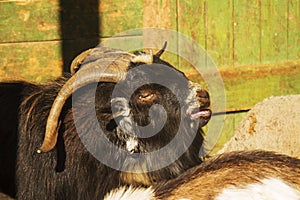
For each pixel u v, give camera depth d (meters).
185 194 7.36
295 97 12.08
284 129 11.61
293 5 13.55
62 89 8.49
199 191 7.36
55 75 11.92
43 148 8.45
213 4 12.88
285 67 13.47
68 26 11.88
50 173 8.93
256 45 13.34
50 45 11.84
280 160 7.68
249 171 7.48
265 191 7.25
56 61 11.91
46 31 11.80
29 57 11.78
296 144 11.55
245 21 13.20
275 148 11.54
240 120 13.19
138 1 12.19
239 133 11.87
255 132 11.71
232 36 13.12
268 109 11.88
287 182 7.36
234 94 13.05
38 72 11.84
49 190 8.95
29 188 9.04
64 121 8.88
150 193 7.44
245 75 13.12
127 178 8.84
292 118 11.70
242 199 7.23
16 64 11.75
